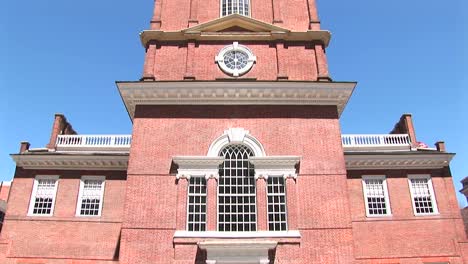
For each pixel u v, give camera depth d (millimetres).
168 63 27000
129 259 21594
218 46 27672
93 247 30859
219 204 23172
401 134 35906
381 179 33219
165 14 29016
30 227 31406
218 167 23766
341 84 24922
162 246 21875
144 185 23266
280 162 23609
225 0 29938
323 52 27391
